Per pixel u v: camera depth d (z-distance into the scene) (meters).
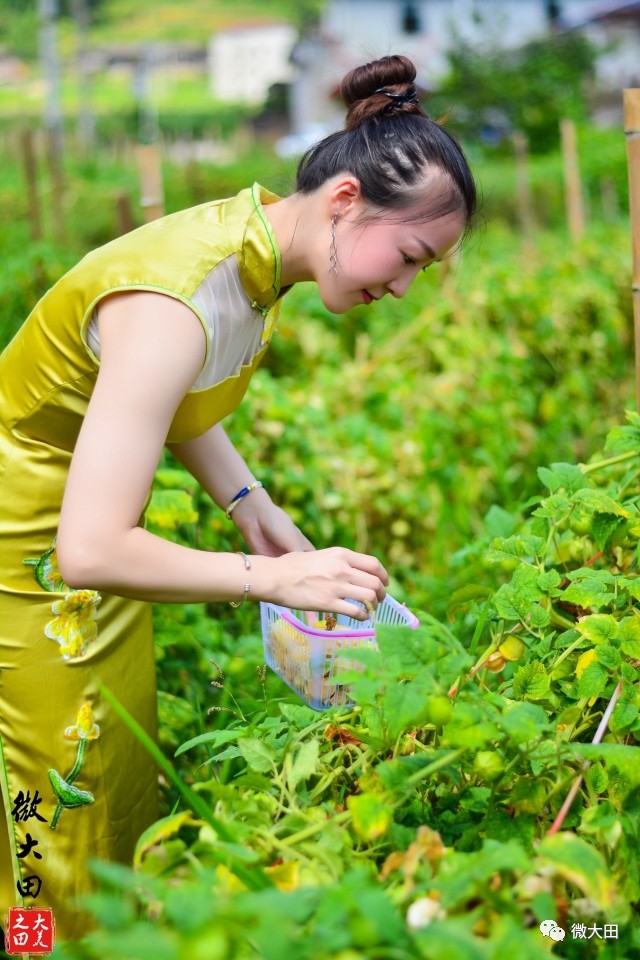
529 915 1.25
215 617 3.20
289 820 1.43
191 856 1.26
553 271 6.81
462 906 1.21
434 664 1.41
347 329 5.50
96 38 81.00
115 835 2.06
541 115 20.05
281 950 0.98
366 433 3.93
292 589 1.71
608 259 7.17
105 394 1.67
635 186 2.33
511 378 4.92
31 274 5.27
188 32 88.56
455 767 1.52
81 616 1.96
